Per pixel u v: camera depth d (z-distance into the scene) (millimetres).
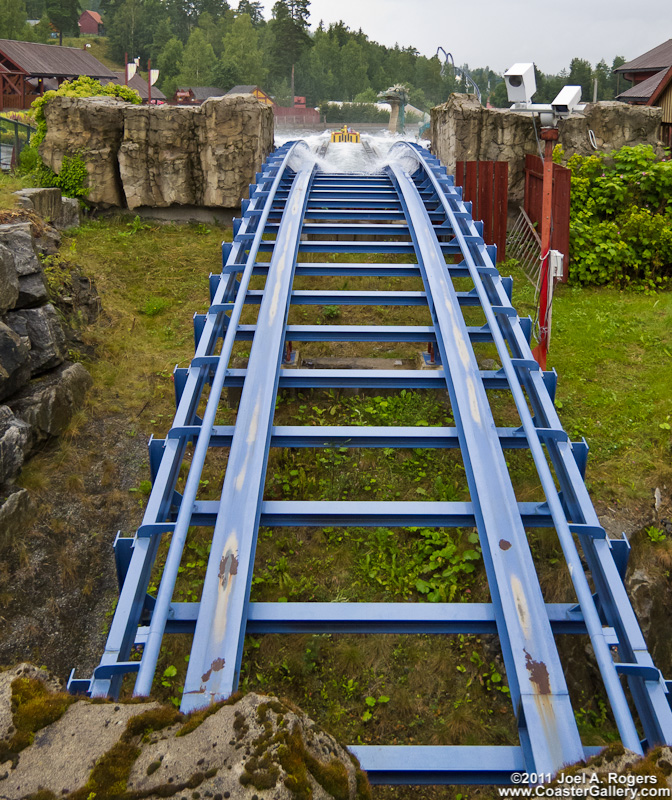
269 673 6078
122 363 9672
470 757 4125
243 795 2580
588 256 12148
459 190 10430
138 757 2736
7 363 7508
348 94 126750
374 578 6832
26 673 3137
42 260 9992
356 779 2975
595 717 6082
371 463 8102
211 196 14531
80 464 7797
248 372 6668
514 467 8039
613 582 4844
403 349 10102
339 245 9578
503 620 4750
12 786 2619
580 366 9656
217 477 7922
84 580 6668
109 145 14422
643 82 34688
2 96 49312
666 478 7609
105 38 151125
